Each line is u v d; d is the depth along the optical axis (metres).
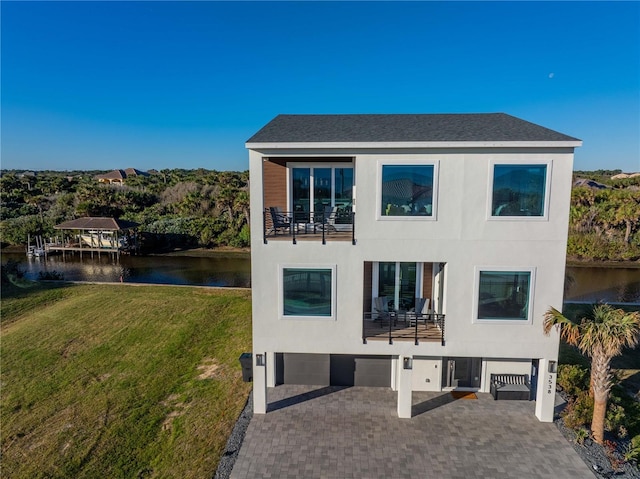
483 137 11.57
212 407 14.11
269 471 10.76
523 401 14.27
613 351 10.90
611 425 12.10
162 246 56.16
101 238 50.28
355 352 12.46
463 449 11.65
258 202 12.00
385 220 11.80
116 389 15.66
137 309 26.03
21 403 14.73
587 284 34.66
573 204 48.44
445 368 15.11
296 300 12.36
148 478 10.80
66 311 25.73
